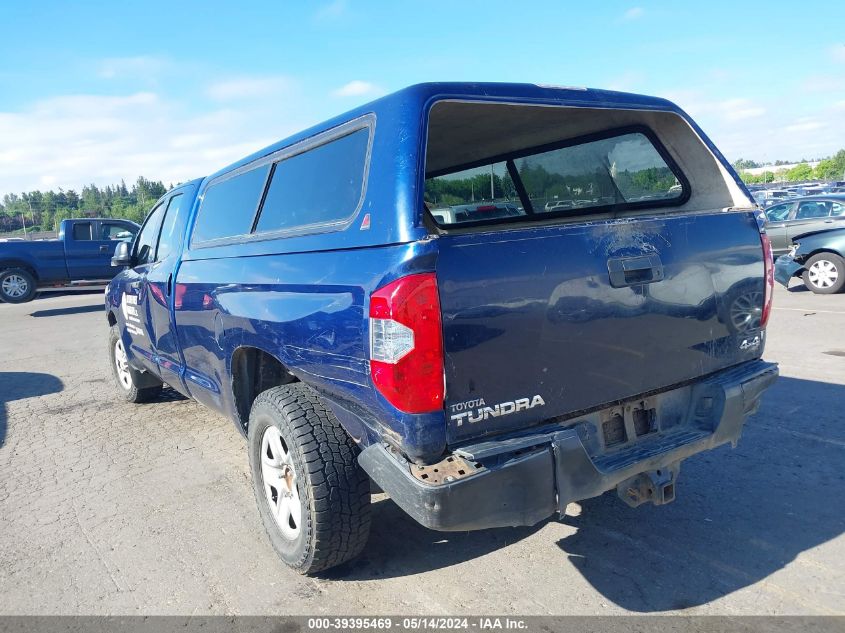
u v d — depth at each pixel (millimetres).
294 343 2979
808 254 11680
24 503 4328
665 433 3014
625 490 2961
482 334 2416
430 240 2324
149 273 5207
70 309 16641
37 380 8172
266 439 3350
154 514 4055
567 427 2648
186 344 4512
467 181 4707
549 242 2566
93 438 5660
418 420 2340
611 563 3240
